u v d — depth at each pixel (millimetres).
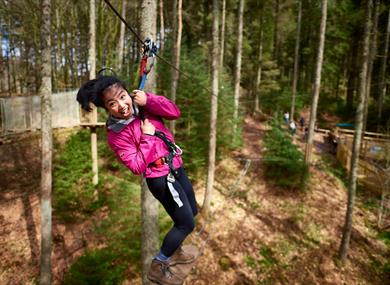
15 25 19547
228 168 15156
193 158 13141
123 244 8789
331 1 20406
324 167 15945
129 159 1818
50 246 7852
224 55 24703
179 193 1938
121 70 13125
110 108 1736
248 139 18938
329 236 11227
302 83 32969
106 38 17359
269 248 10523
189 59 14188
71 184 11422
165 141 1942
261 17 24781
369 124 23406
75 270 8016
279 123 14672
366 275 9836
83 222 10805
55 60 19922
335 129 22516
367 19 9602
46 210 7680
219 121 14328
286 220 11930
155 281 2061
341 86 35688
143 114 1923
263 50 27438
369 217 12344
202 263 9609
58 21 17047
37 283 8688
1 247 9828
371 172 14672
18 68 27125
